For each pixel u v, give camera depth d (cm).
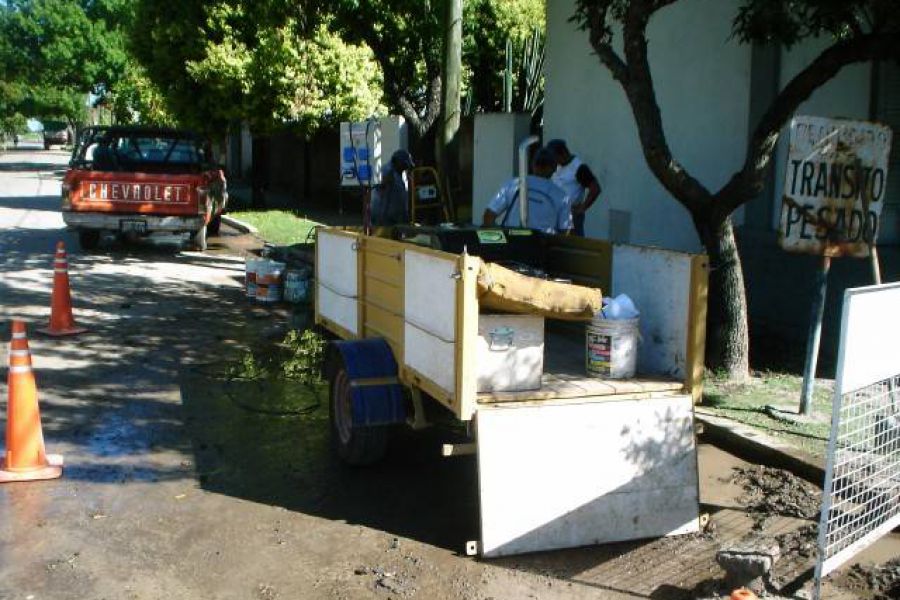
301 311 984
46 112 6656
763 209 913
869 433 486
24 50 6159
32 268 1337
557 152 930
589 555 484
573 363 550
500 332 479
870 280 798
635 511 498
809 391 667
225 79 1928
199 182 1520
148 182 1495
